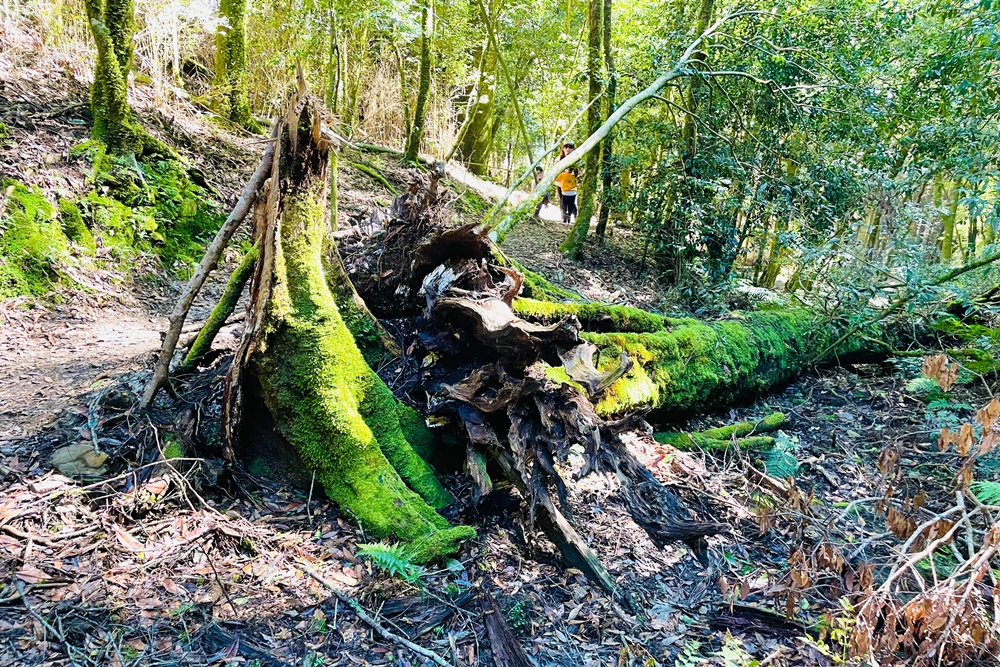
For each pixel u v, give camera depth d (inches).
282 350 144.4
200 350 173.0
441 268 173.0
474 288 166.2
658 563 138.2
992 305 305.7
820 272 284.0
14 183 249.6
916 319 291.9
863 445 213.2
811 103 321.7
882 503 130.2
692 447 195.3
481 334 146.6
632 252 440.5
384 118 526.3
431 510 135.2
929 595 100.7
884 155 308.5
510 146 665.0
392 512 130.3
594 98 369.4
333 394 141.9
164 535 120.6
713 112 351.3
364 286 187.5
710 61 353.7
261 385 146.4
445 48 477.1
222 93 394.6
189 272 288.7
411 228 187.5
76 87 323.0
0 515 116.8
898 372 269.0
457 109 575.2
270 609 108.7
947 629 98.7
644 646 113.4
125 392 155.7
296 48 386.0
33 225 242.5
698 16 367.6
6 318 215.2
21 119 284.4
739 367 230.2
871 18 311.7
